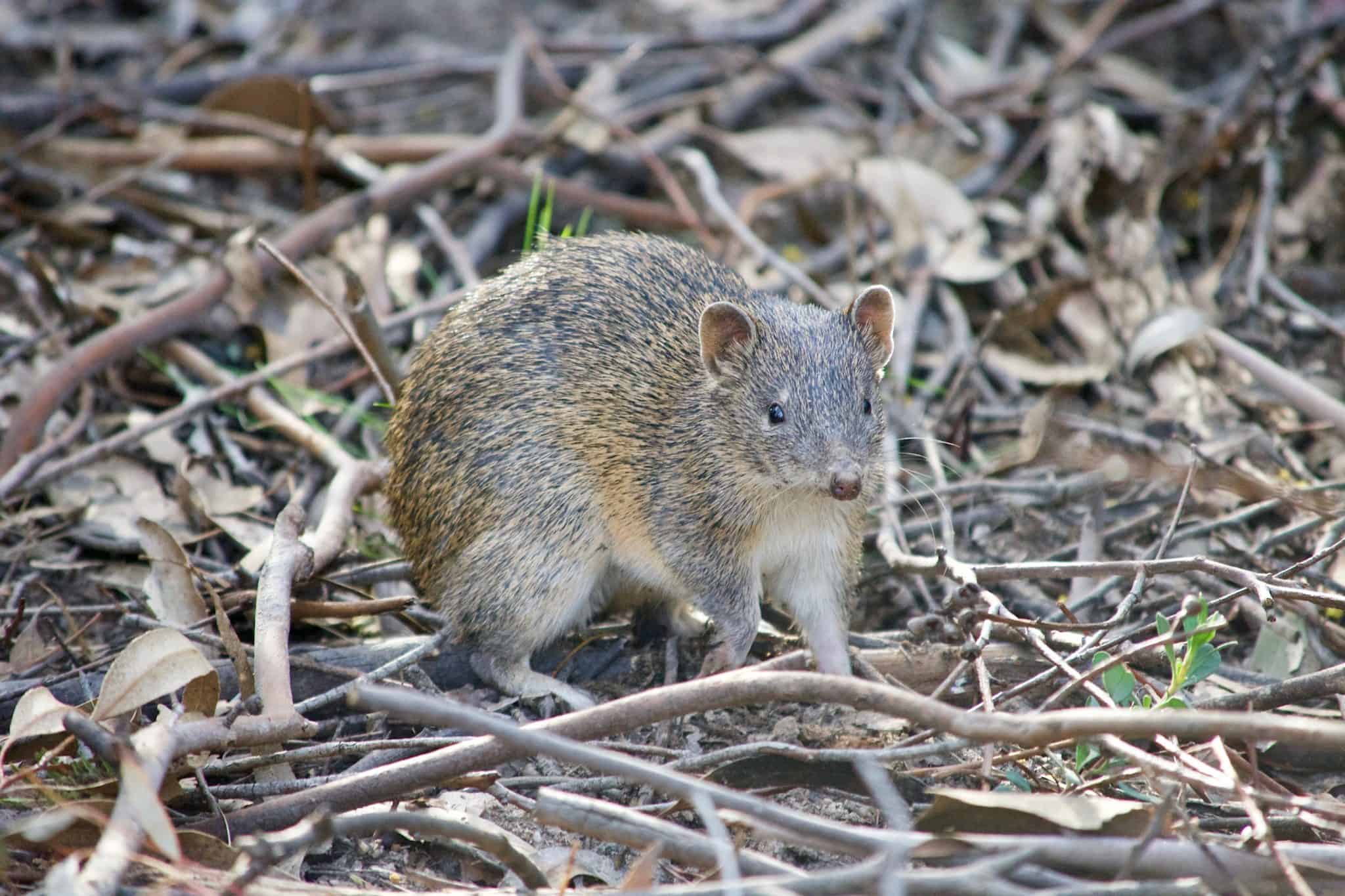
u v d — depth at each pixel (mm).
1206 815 7914
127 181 14883
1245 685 9375
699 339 9750
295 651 9602
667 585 9867
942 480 11430
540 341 9781
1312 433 12328
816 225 14969
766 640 10297
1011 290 14148
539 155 16125
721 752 7664
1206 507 11336
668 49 17641
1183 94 17125
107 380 12859
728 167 16438
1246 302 13766
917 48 18000
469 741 7504
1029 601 10711
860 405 9453
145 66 18078
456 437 9680
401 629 10586
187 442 12242
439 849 7945
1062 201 14977
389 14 19312
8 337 13141
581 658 10164
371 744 7957
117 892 6344
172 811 7742
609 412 9648
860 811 8234
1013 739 6555
